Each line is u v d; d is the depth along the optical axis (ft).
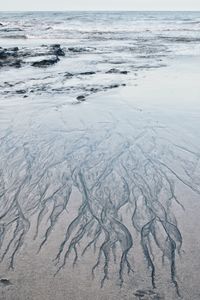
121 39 117.60
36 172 19.84
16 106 32.78
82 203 16.85
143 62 64.08
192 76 47.50
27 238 14.66
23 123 27.71
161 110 30.30
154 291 12.00
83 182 18.65
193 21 262.67
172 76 47.93
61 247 14.11
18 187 18.42
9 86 42.65
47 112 30.50
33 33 144.87
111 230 15.01
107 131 25.38
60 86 42.29
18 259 13.55
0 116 29.58
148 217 15.78
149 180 18.70
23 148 22.98
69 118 28.63
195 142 23.11
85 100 34.50
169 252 13.73
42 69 56.59
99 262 13.30
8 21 266.57
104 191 17.78
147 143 23.11
